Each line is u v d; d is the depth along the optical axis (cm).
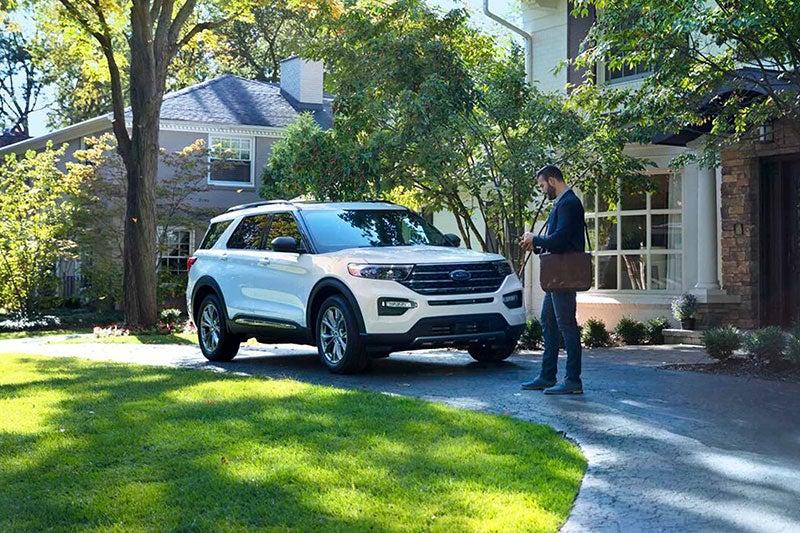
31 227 2656
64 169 3503
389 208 1132
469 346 1084
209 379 922
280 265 1079
